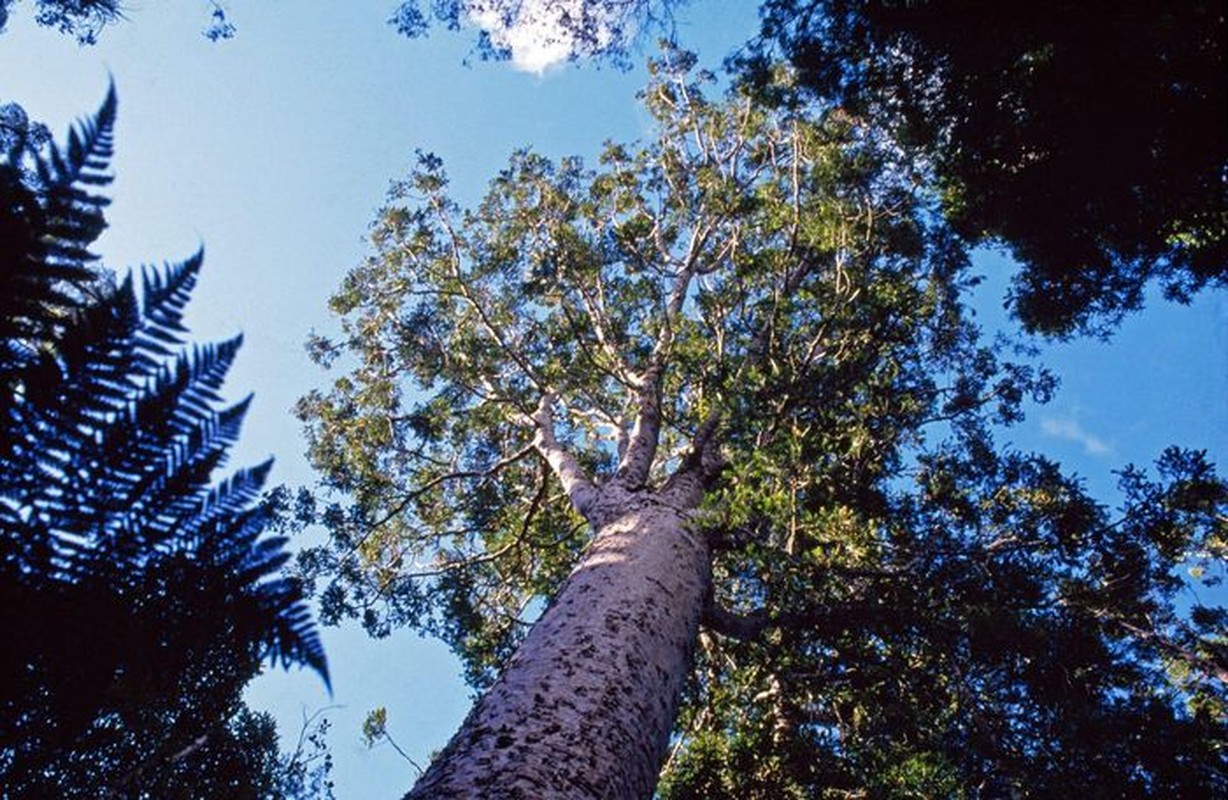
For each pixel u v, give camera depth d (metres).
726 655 9.88
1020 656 7.46
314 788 6.99
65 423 1.86
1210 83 6.23
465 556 14.38
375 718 8.49
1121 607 8.41
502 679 4.76
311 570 12.88
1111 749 7.09
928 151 9.50
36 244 1.88
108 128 2.04
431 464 14.65
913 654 8.24
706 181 14.91
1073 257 8.53
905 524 8.83
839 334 10.96
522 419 13.99
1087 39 6.61
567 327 12.48
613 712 4.44
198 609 1.95
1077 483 8.47
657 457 14.23
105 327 1.91
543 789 3.60
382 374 15.55
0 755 1.73
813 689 8.72
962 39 7.35
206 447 2.02
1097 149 7.29
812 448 9.04
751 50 8.97
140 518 1.91
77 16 7.93
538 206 15.86
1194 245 7.98
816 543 8.62
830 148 12.57
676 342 11.58
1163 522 7.95
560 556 12.75
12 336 1.83
